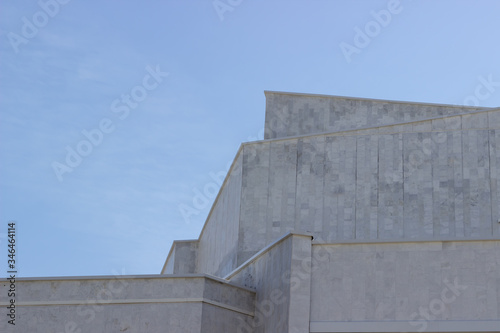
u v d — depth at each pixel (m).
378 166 43.22
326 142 44.38
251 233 43.94
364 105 50.25
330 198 43.34
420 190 42.34
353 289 29.12
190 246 59.03
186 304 30.59
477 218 41.34
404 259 29.02
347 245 29.67
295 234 30.02
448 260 28.59
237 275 36.12
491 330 27.48
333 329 28.73
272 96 51.03
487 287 27.98
